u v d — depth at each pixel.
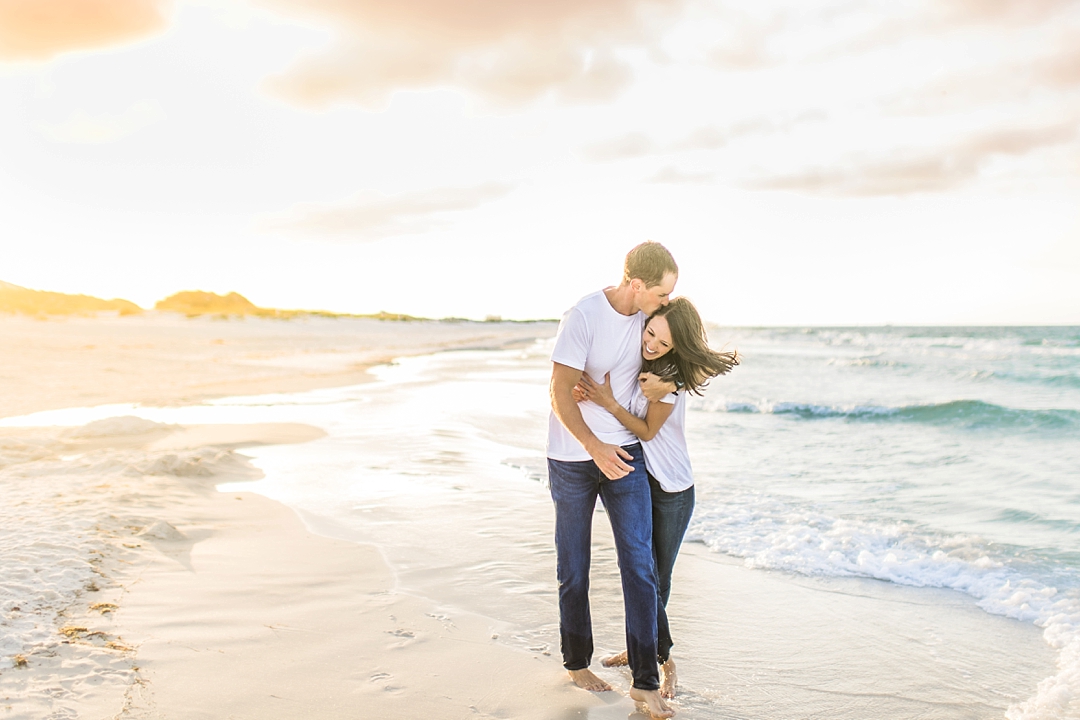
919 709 2.72
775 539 5.00
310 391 15.38
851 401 14.32
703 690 2.86
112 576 3.59
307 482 6.43
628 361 2.76
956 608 3.79
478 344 49.62
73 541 3.97
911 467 7.72
